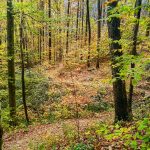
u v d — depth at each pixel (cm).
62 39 3838
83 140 1119
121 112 1241
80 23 4847
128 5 496
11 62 1809
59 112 2061
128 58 516
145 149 427
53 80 2798
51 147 1202
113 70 1085
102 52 2895
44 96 2370
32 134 1612
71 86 2555
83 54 2748
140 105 1889
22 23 1753
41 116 2064
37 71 3139
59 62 3672
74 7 4662
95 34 4209
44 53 4047
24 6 1631
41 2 2898
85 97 2261
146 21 522
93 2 4578
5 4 1702
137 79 465
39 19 1759
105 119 1556
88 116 1936
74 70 3062
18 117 1923
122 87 1234
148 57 504
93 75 2964
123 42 805
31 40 4109
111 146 877
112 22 1128
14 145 1452
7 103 2178
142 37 599
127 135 468
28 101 2317
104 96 2298
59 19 1805
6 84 2295
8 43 1773
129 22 557
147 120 444
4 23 2366
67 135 1288
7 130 1738
